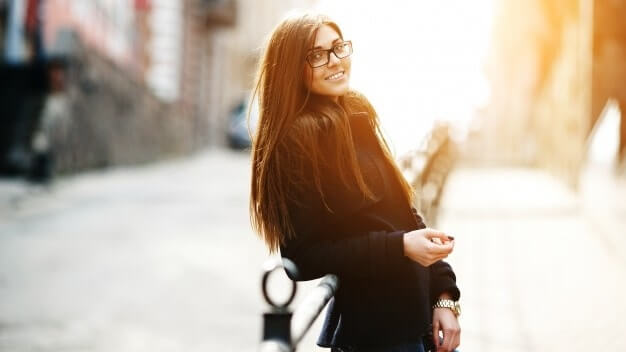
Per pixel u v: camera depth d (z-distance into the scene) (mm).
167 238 11070
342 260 1907
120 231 11688
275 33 2098
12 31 20906
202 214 13852
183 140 37531
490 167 26969
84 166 21859
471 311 5520
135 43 32281
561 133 16625
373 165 2041
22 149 18938
